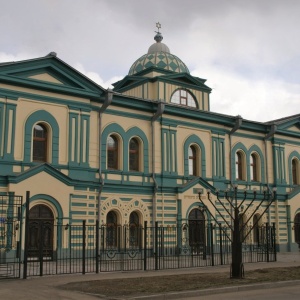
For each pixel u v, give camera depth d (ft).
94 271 69.62
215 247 107.55
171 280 58.65
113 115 98.43
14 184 80.94
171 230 100.53
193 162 110.83
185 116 108.78
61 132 89.35
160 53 128.26
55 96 89.10
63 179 86.74
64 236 85.56
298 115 132.57
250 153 121.60
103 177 94.73
